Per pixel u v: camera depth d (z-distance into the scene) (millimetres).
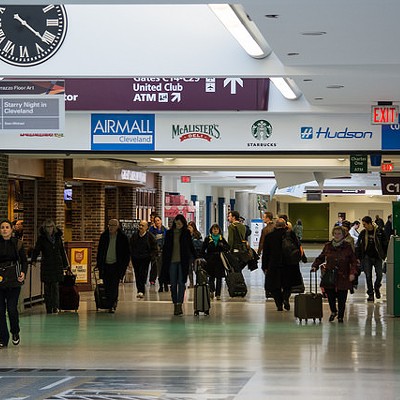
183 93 32719
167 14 25531
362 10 18500
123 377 19047
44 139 34125
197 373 19672
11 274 24406
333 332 28016
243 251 41469
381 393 17094
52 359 22016
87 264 44312
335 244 31031
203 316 33125
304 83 27453
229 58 25484
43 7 25531
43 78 26734
